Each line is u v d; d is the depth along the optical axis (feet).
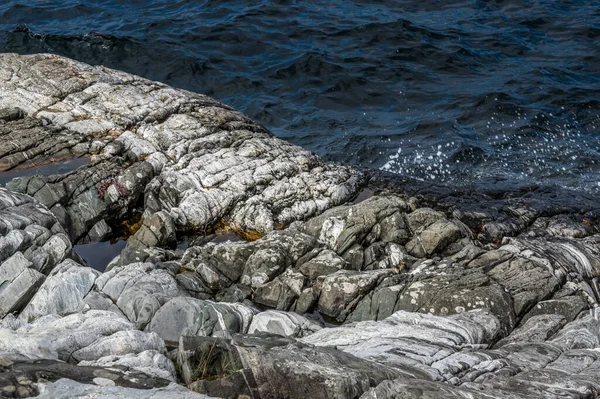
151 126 60.23
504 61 92.27
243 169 58.13
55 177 52.65
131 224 55.11
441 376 33.47
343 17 99.40
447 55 91.76
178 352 31.99
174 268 48.60
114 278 43.91
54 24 93.66
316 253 50.34
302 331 41.98
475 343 40.75
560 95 83.61
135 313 40.96
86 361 30.78
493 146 73.36
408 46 92.89
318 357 30.60
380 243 52.01
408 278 47.60
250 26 94.58
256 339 32.63
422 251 51.75
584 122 78.95
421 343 38.40
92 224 52.95
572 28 101.76
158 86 65.26
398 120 77.77
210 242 54.29
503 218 57.77
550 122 78.23
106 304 42.01
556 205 60.44
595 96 83.92
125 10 98.48
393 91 83.51
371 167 69.41
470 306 44.91
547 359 37.76
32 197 50.67
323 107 79.82
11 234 44.24
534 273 47.96
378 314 45.65
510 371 35.58
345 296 46.57
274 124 76.48
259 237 55.57
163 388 27.07
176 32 91.81
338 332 40.37
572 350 39.04
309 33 94.27
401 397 28.22
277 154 60.49
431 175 68.23
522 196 62.64
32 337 31.63
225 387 27.84
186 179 56.75
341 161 70.49
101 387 26.40
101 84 63.05
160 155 57.72
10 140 55.88
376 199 54.60
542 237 55.93
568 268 49.57
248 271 48.96
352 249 51.29
